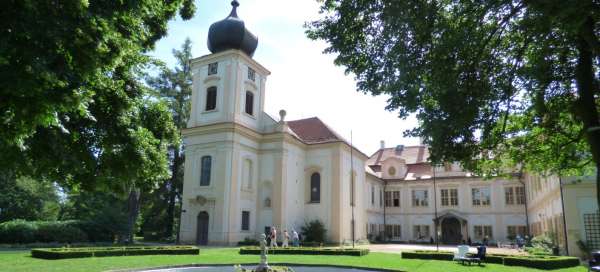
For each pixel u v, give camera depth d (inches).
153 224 1929.1
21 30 245.9
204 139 1514.5
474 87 484.4
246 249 1071.0
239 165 1494.8
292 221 1609.3
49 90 274.7
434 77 459.5
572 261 840.3
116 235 1557.6
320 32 525.0
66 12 267.6
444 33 449.4
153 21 486.9
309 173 1726.1
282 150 1583.4
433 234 2250.2
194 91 1614.2
